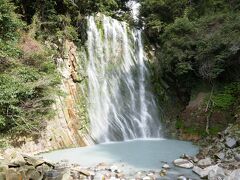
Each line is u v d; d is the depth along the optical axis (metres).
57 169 11.89
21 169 11.10
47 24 19.47
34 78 15.33
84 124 18.55
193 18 23.30
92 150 16.08
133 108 21.42
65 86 18.70
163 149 16.17
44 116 16.08
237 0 22.34
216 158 13.08
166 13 24.97
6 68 15.25
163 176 11.57
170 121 21.14
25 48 16.05
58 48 19.48
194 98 20.48
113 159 14.12
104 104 20.45
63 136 16.86
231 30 19.25
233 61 19.09
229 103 18.12
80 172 11.68
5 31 16.00
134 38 25.03
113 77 22.05
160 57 22.64
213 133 17.38
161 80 23.11
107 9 26.38
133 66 23.61
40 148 15.59
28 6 19.81
